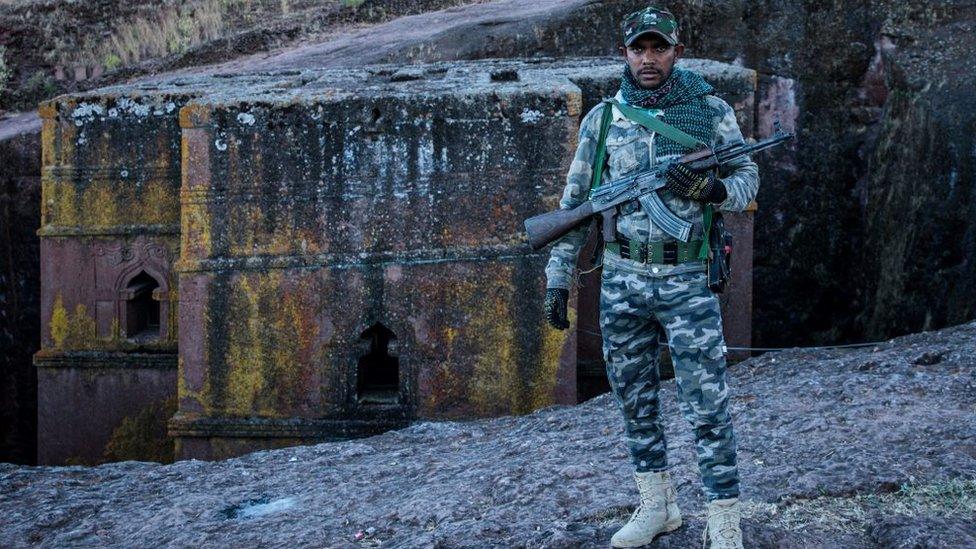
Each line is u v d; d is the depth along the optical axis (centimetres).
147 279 975
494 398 816
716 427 317
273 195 808
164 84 1050
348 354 819
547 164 798
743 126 876
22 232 1208
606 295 331
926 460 414
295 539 417
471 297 811
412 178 804
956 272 962
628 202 322
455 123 798
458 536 385
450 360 816
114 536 459
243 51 1619
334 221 810
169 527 457
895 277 1071
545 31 1293
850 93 1222
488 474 464
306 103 798
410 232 809
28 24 1752
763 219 1223
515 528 389
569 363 812
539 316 810
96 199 945
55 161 943
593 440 512
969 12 1170
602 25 1280
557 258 341
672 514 354
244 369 822
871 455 421
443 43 1320
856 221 1220
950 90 1062
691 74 328
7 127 1371
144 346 952
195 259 815
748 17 1223
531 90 794
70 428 962
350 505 462
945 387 525
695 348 315
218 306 817
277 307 817
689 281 317
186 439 830
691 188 307
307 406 823
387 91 818
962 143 994
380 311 815
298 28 1662
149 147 937
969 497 382
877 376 556
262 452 600
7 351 1198
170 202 942
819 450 443
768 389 570
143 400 957
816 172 1223
